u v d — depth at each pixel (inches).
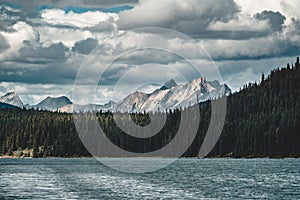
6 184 3058.6
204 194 2539.4
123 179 3518.7
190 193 2578.7
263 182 3245.6
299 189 2785.4
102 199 2329.0
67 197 2390.5
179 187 2898.6
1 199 2311.8
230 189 2785.4
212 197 2425.0
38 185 2999.5
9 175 3897.6
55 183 3149.6
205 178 3636.8
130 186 2957.7
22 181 3299.7
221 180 3430.1
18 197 2383.1
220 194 2541.8
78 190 2706.7
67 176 3818.9
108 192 2608.3
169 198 2374.5
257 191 2684.5
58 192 2600.9
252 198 2401.6
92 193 2559.1
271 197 2436.0
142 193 2566.4
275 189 2787.9
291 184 3093.0
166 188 2834.6
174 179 3528.5
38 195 2464.3
